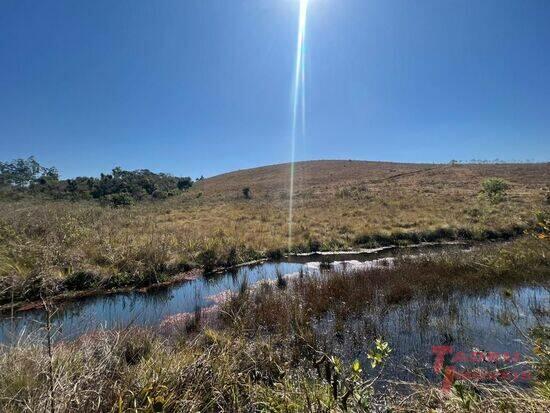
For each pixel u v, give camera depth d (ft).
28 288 28.60
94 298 31.45
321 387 11.05
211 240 49.11
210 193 180.96
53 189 153.17
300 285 31.58
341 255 50.93
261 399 11.87
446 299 28.63
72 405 9.17
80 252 37.40
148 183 173.06
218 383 12.09
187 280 37.88
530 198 91.45
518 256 37.40
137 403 9.68
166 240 46.34
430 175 161.48
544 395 9.84
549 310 23.71
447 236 60.95
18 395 9.73
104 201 116.06
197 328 23.34
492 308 26.20
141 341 16.43
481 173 158.20
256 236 56.65
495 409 9.02
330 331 23.02
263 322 23.84
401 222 70.23
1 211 57.67
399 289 29.76
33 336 15.60
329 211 89.40
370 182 156.76
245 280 34.71
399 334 22.44
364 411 8.93
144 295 32.96
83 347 13.47
